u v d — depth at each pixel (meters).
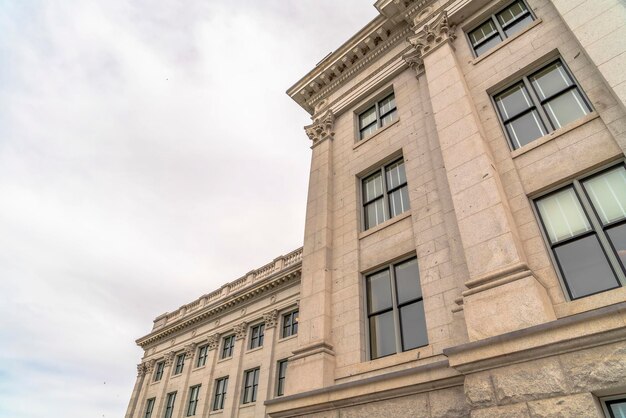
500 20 11.96
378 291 10.43
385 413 7.58
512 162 8.77
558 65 9.52
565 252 7.27
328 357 9.80
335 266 11.69
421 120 12.19
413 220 10.34
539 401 5.44
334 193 13.74
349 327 10.09
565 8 9.32
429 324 8.52
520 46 10.42
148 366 38.94
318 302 10.97
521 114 9.54
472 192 8.48
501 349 5.97
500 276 7.07
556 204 7.86
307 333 10.63
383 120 14.34
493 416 5.74
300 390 9.61
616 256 6.68
